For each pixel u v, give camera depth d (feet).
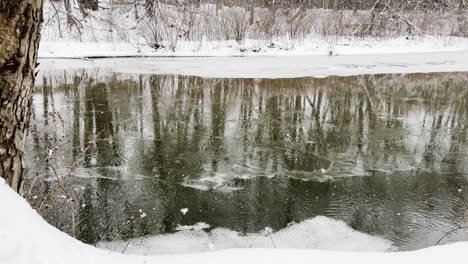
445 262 8.39
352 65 64.69
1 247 5.96
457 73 59.82
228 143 29.40
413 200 21.71
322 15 91.66
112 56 67.00
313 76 54.95
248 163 26.12
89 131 30.60
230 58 69.41
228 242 17.65
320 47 77.05
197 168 25.12
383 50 80.18
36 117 33.37
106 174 23.77
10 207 6.67
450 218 19.90
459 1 92.02
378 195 22.17
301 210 20.47
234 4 80.84
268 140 30.27
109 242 17.38
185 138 30.09
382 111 38.73
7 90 7.54
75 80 48.52
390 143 30.25
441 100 43.42
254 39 77.46
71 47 67.41
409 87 49.62
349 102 41.68
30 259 6.07
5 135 7.64
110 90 44.01
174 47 70.90
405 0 91.15
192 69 57.98
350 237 18.15
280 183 23.43
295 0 90.48
